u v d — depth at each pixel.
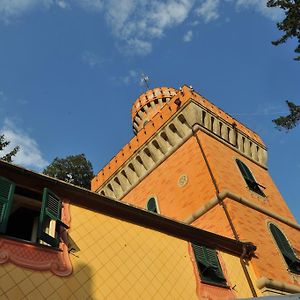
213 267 12.14
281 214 20.00
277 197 21.56
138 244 10.57
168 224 11.93
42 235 8.16
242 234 15.36
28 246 8.00
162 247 11.25
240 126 24.56
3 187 8.28
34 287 7.49
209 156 19.34
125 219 10.92
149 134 24.41
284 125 17.80
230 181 18.52
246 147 23.64
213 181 18.14
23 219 9.30
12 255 7.61
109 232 10.09
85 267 8.71
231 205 16.64
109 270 9.16
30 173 8.99
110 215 10.59
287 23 17.33
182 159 21.17
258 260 14.57
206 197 18.02
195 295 10.84
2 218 7.83
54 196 9.21
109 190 26.48
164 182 21.61
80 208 9.94
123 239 10.29
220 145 21.44
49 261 8.12
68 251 8.68
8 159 21.08
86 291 8.27
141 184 23.62
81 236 9.30
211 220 16.97
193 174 19.69
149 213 11.38
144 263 10.20
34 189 9.20
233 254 13.98
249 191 19.30
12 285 7.20
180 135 22.23
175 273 10.84
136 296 9.20
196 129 21.16
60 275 8.08
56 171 33.97
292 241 18.36
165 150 23.03
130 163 25.06
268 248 15.95
